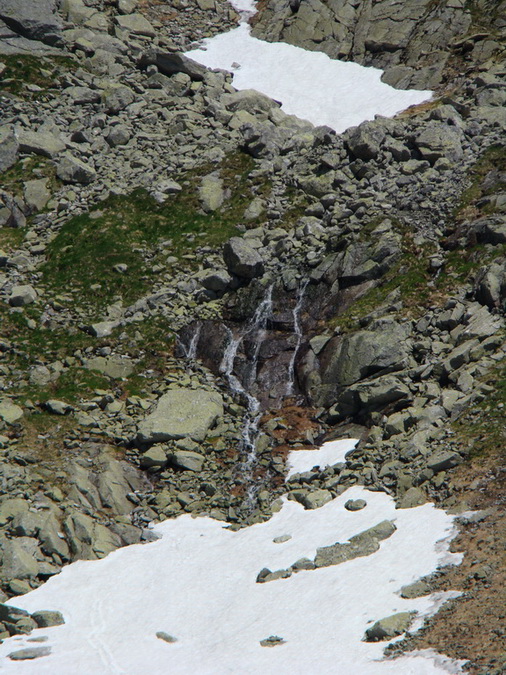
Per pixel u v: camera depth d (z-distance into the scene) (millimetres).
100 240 103812
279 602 59500
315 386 84938
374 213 98562
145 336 93062
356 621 54406
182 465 78438
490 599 51875
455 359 76812
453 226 93750
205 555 68625
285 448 79500
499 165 99500
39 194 109938
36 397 84312
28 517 70125
